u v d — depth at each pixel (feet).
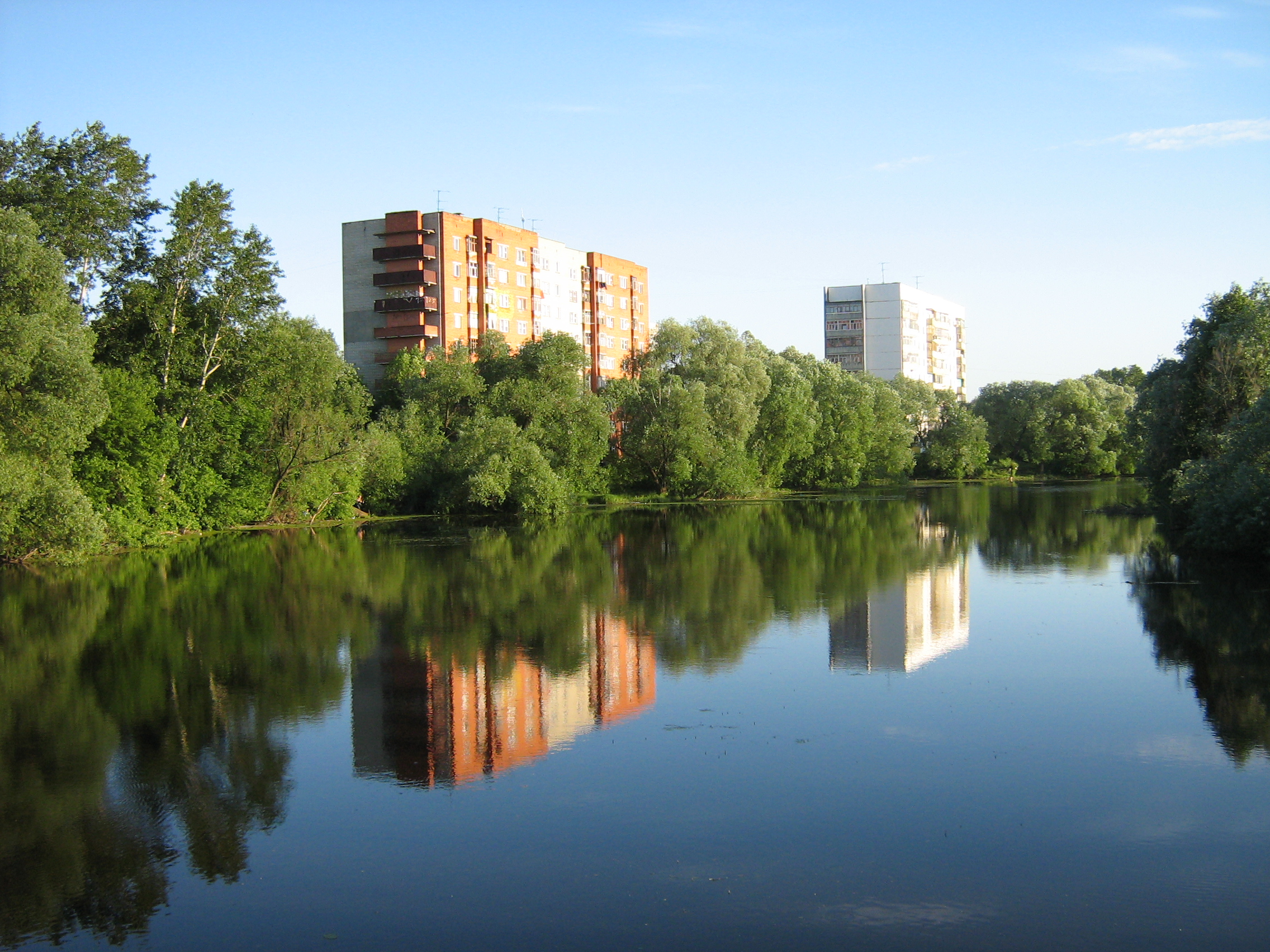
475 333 320.09
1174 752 55.83
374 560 149.28
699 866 42.86
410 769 55.31
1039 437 402.11
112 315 182.29
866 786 51.57
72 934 38.27
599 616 99.45
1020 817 47.37
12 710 67.82
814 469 335.06
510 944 36.91
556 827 47.06
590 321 379.55
